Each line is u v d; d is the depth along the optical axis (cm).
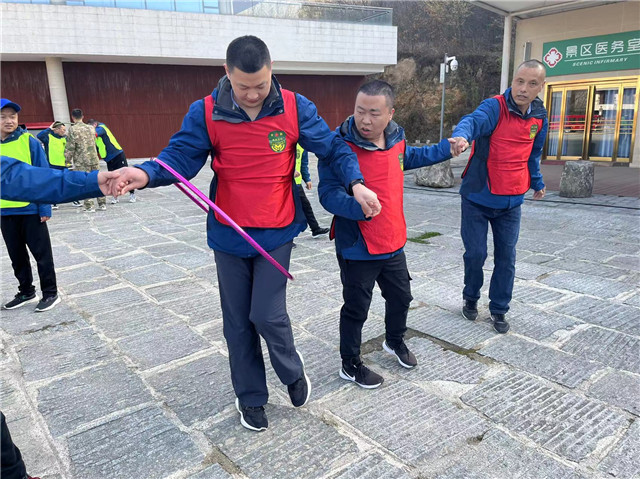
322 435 230
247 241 211
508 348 310
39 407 257
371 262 252
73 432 236
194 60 1755
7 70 1622
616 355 296
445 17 3572
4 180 148
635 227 606
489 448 218
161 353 315
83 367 299
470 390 265
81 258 545
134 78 1770
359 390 267
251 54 181
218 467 210
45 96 1677
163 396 266
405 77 3450
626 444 218
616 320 344
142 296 419
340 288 428
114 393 270
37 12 1501
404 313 277
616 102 1270
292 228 226
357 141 239
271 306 222
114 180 165
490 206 320
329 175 238
